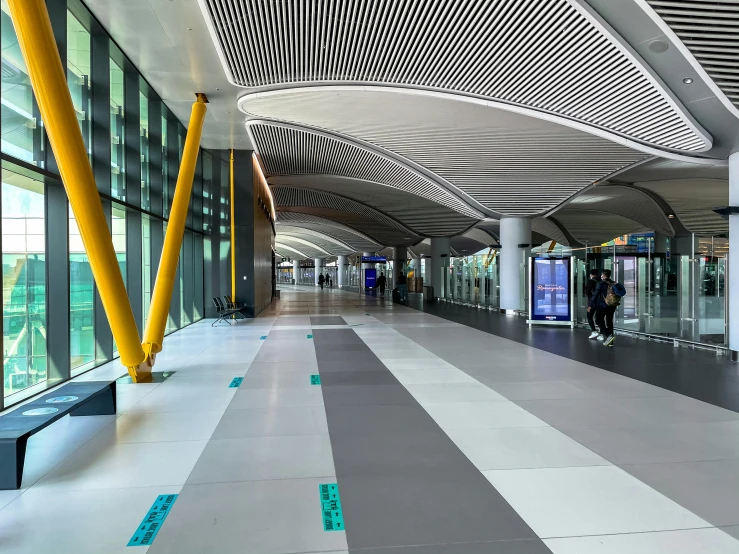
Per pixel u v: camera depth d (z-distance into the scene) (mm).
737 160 9008
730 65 6996
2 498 3406
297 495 3445
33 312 6914
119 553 2736
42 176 6340
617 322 12641
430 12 7406
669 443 4469
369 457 4148
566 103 9461
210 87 10922
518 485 3604
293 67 9422
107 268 6277
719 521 3092
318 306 22797
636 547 2803
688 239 10914
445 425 5004
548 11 7062
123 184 10172
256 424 5047
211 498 3396
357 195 24656
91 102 8477
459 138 12742
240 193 16750
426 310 20141
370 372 7625
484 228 31359
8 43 6152
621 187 20719
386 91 9938
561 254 13992
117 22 8188
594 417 5270
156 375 7422
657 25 6625
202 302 16891
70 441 4539
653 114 8781
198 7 7723
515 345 10453
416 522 3076
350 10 7461
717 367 7965
